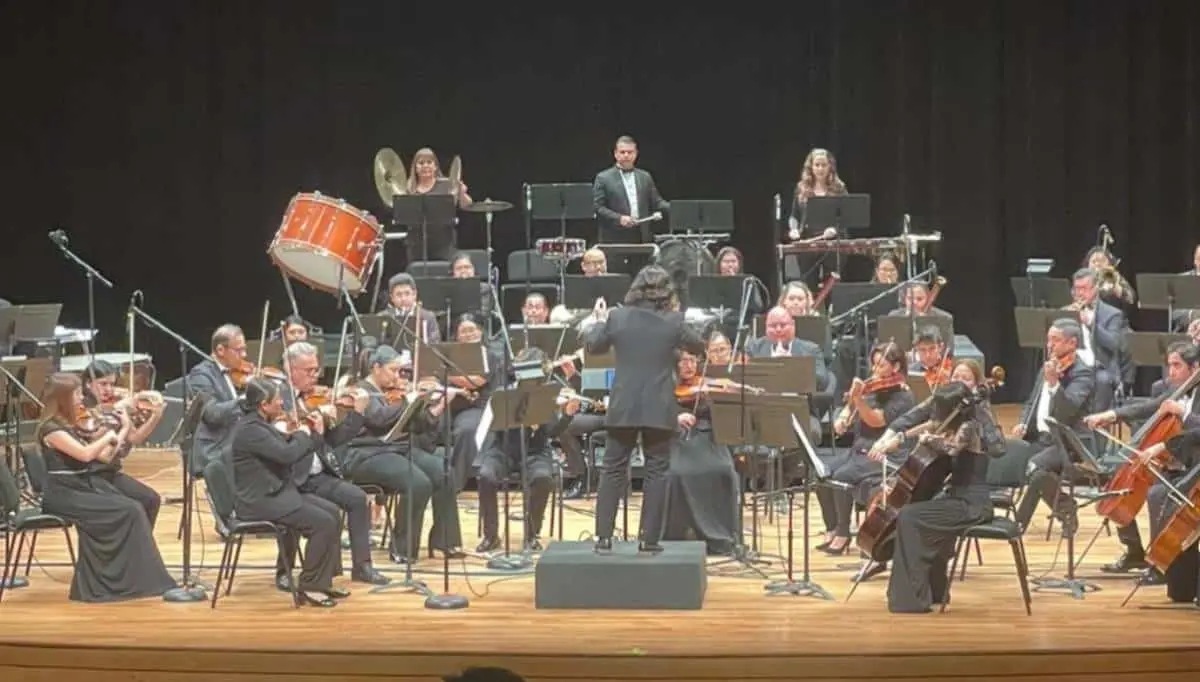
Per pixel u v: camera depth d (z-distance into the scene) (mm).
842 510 11250
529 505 11453
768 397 9805
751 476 12336
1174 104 18094
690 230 15977
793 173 18578
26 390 11312
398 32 18625
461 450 11836
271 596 10164
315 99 18641
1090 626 9211
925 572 9586
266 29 18547
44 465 10188
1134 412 10664
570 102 18688
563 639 9016
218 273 18766
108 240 18703
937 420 9641
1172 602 9828
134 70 18500
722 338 11945
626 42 18609
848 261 18703
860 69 18344
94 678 8961
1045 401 11383
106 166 18609
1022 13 18172
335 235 12477
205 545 11805
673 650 8766
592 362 12688
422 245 15805
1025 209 18344
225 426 11656
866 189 18438
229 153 18641
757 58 18531
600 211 15805
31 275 18672
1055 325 11367
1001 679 8672
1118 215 18234
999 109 18266
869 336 14562
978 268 18438
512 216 18906
